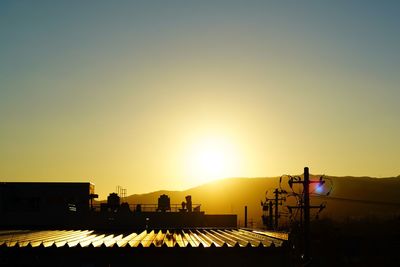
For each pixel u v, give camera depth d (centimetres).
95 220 6166
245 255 3158
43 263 3088
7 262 3064
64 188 6272
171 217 6938
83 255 3133
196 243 3378
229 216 7094
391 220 9331
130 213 6400
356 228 8712
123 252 3166
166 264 3172
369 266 5712
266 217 7062
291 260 3250
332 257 6291
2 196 6066
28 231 4762
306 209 3716
